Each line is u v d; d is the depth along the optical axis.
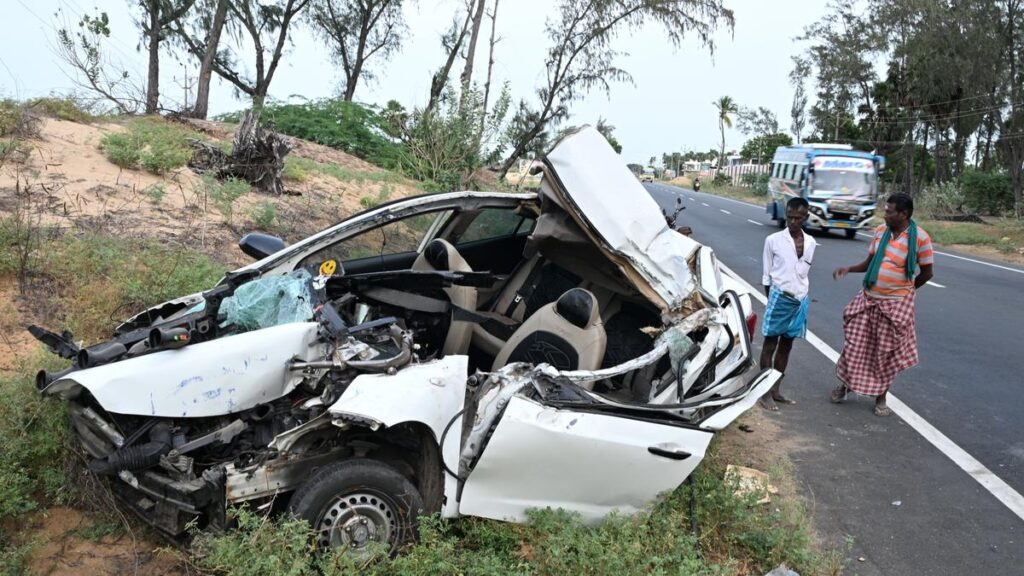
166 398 3.63
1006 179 41.34
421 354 4.77
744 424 6.63
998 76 40.50
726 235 24.05
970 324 11.24
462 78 19.44
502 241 6.14
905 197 6.70
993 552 4.71
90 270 6.34
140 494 3.86
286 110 19.61
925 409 7.29
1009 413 7.25
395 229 5.44
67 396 3.79
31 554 3.68
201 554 3.57
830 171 25.64
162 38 21.23
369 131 19.62
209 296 4.26
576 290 4.70
